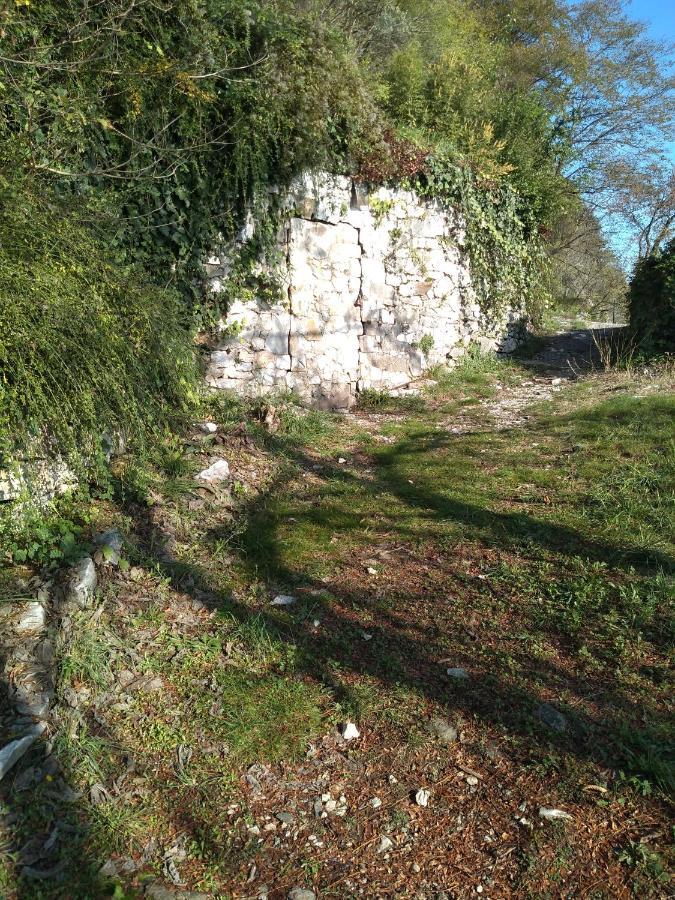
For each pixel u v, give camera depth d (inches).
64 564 126.9
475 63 430.9
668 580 137.0
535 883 80.8
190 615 126.7
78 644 110.0
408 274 325.1
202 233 241.6
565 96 655.1
